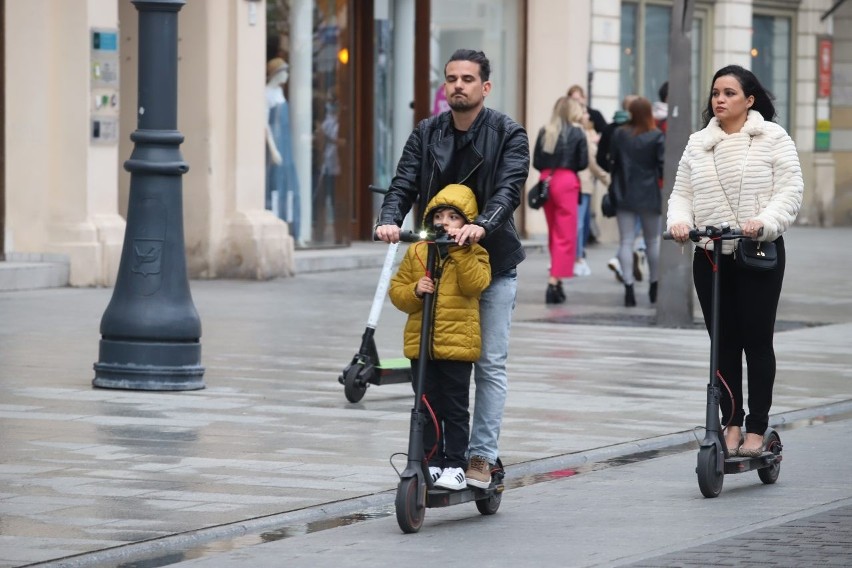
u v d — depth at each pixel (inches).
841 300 1993.1
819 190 3868.1
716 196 884.0
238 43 2108.8
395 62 2706.7
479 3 2812.5
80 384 1194.0
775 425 1115.3
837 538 750.5
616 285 2182.6
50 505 797.9
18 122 1937.7
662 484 898.7
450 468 785.6
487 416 799.7
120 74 2202.3
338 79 2448.3
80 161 1934.1
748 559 706.2
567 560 709.9
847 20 3909.9
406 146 810.8
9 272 1856.5
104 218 1961.1
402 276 780.6
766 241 872.9
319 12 2401.6
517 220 2874.0
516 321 1713.8
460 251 765.9
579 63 2910.9
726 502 847.7
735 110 888.3
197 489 842.8
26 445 953.5
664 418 1109.7
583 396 1196.5
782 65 3799.2
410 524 761.0
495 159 789.2
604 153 1958.7
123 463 906.1
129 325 1168.8
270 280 2119.8
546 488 885.8
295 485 859.4
